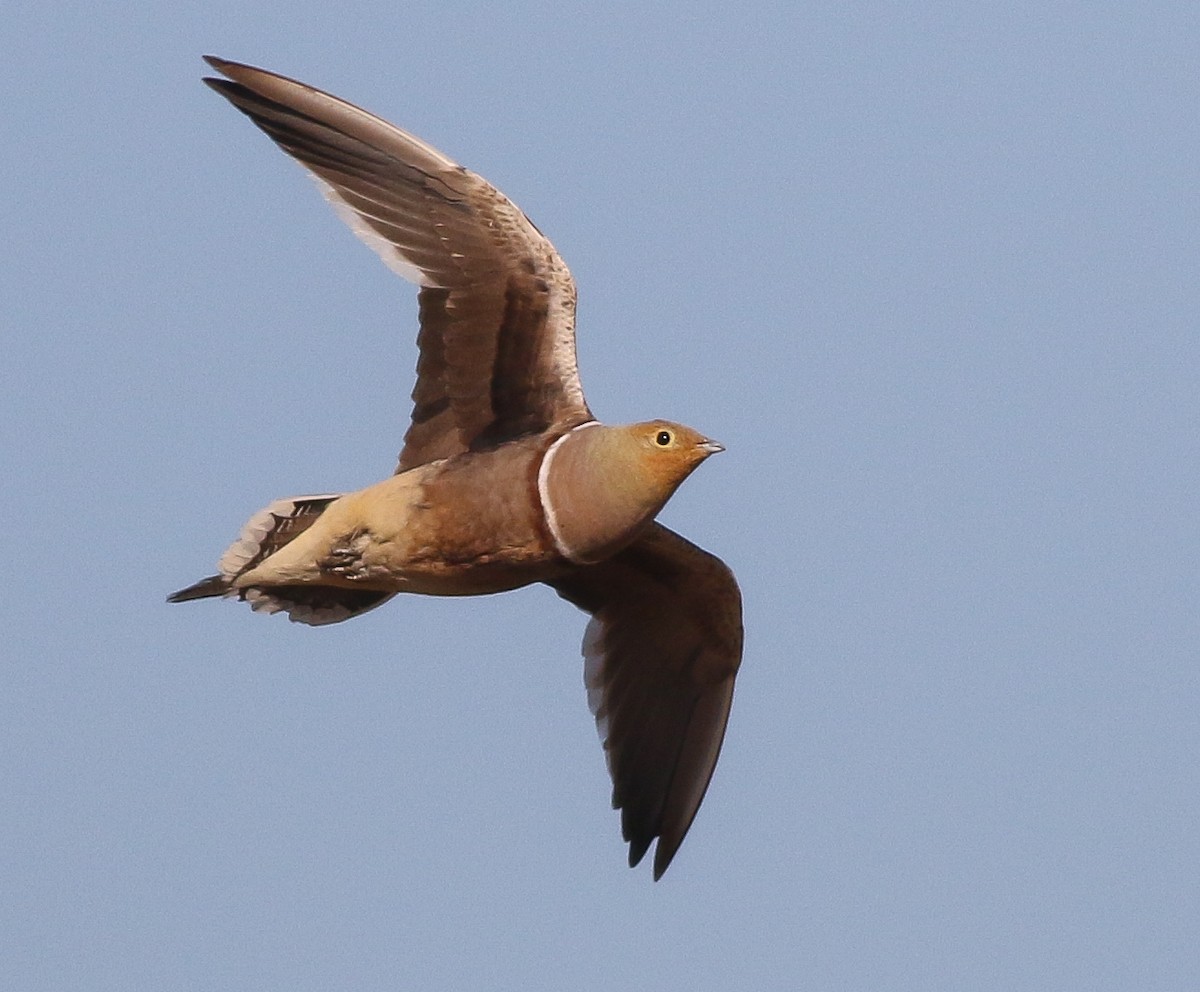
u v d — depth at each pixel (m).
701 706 16.47
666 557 15.73
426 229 14.43
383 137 14.62
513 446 13.95
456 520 13.87
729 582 15.88
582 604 16.39
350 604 15.54
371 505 14.00
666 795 16.55
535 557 13.92
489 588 14.34
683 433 13.50
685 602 16.09
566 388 14.14
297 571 14.26
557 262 14.30
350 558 14.14
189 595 14.92
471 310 14.30
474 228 14.35
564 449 13.73
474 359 14.28
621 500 13.55
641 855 16.56
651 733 16.58
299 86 14.82
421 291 14.42
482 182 14.41
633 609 16.28
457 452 14.23
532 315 14.23
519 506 13.76
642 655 16.47
